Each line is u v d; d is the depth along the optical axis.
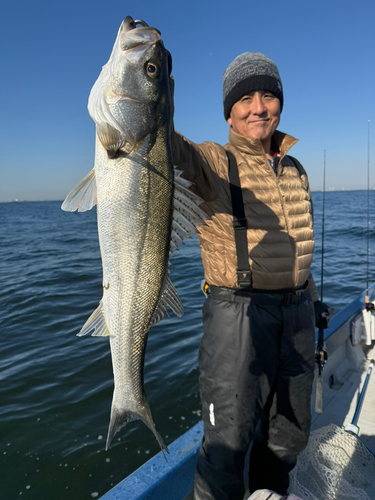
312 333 2.12
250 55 2.04
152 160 1.33
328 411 3.07
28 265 11.63
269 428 2.17
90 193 1.43
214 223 1.89
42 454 3.38
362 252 13.15
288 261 1.92
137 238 1.37
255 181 1.93
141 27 1.31
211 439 1.88
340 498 2.12
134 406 1.49
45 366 4.81
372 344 4.14
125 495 1.84
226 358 1.84
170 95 1.42
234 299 1.88
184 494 2.08
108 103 1.28
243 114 2.07
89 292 8.13
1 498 2.95
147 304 1.44
